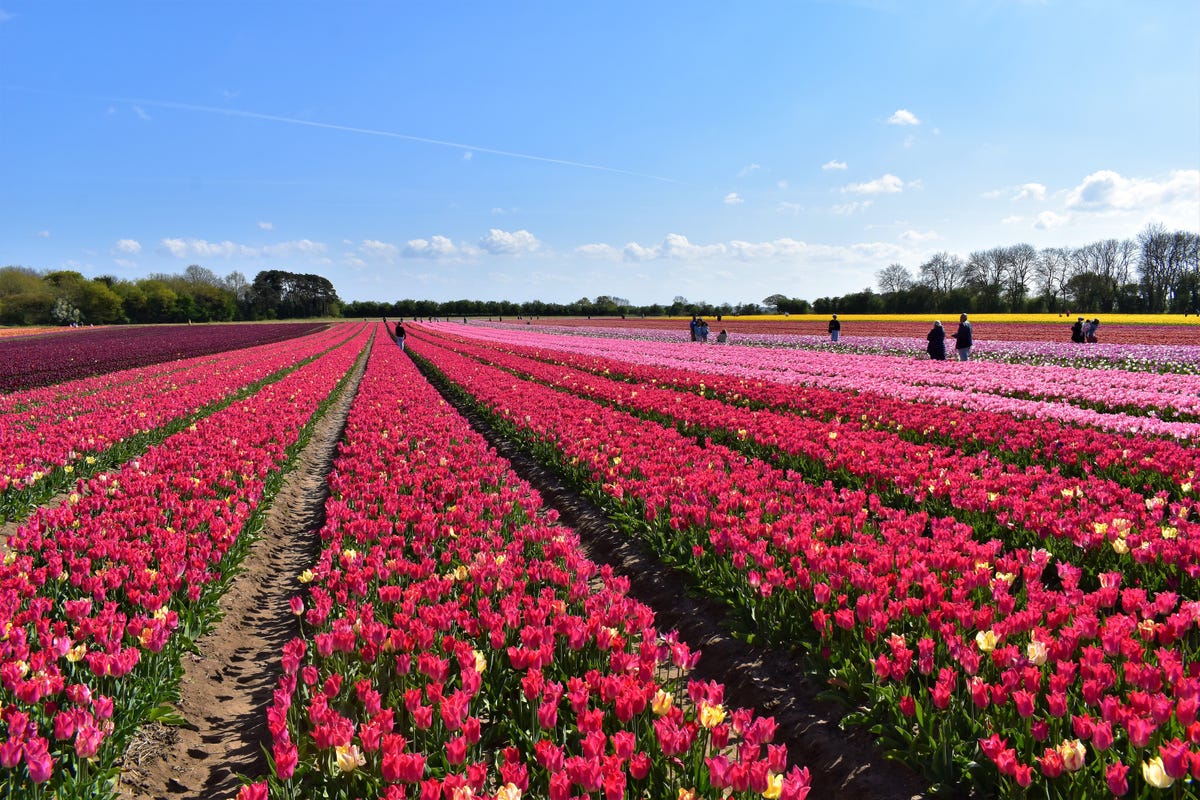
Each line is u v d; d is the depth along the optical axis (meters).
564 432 13.55
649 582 7.99
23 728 3.94
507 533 8.32
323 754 4.27
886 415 14.62
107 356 44.72
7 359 44.09
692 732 3.90
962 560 5.83
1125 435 12.68
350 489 9.84
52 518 7.99
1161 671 4.13
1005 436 12.02
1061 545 6.91
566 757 4.38
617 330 80.50
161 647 5.30
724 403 18.91
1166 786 3.30
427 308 166.00
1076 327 38.06
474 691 4.40
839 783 4.66
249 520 9.32
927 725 4.32
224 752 5.24
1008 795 3.72
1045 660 4.39
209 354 44.22
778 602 6.17
